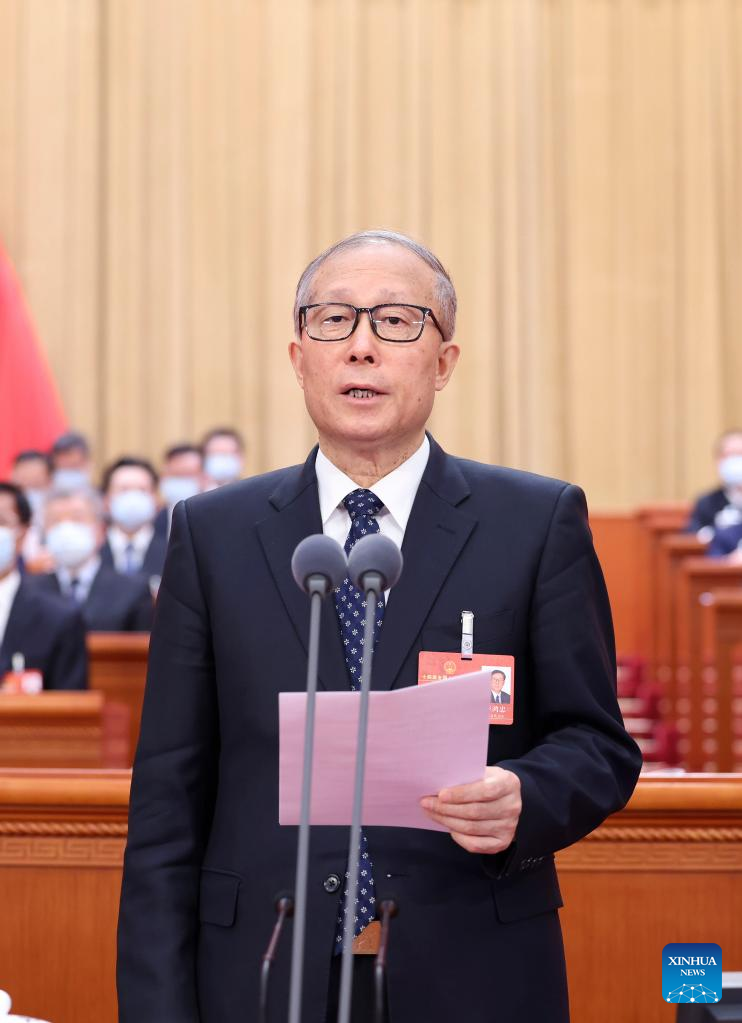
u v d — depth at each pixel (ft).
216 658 12.65
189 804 12.69
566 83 67.15
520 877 12.21
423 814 11.34
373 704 10.63
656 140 67.31
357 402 12.40
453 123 66.95
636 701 46.55
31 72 65.36
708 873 17.84
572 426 66.80
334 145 66.69
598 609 12.76
